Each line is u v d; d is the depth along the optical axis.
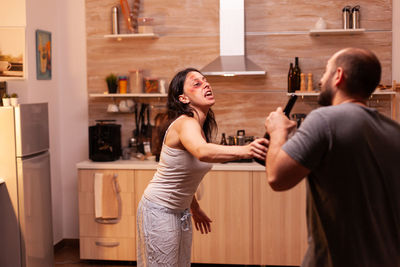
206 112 2.24
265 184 3.79
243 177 3.81
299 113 4.21
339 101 1.46
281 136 1.46
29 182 3.36
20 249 3.32
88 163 3.99
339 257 1.41
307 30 4.18
